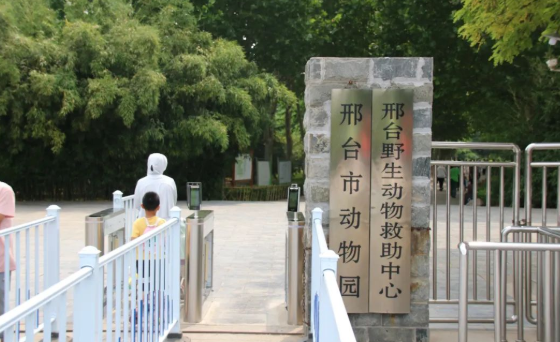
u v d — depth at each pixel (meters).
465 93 18.25
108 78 16.30
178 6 19.34
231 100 17.89
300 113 25.70
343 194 4.51
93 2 18.17
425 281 4.55
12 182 18.34
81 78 16.95
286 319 5.42
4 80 15.66
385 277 4.52
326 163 4.55
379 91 4.45
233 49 18.28
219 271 7.61
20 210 15.23
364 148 4.48
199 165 19.41
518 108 19.11
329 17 19.69
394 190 4.49
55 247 4.89
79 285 2.84
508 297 6.20
